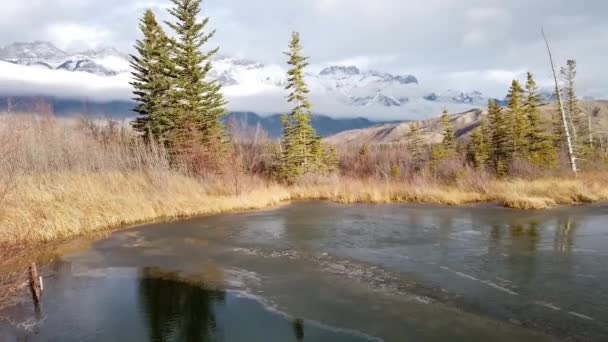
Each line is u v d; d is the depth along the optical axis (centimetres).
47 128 2719
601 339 694
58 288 1021
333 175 3494
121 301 933
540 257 1175
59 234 1581
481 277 1019
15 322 827
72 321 828
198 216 2089
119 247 1431
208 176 2842
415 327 759
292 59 3906
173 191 2348
